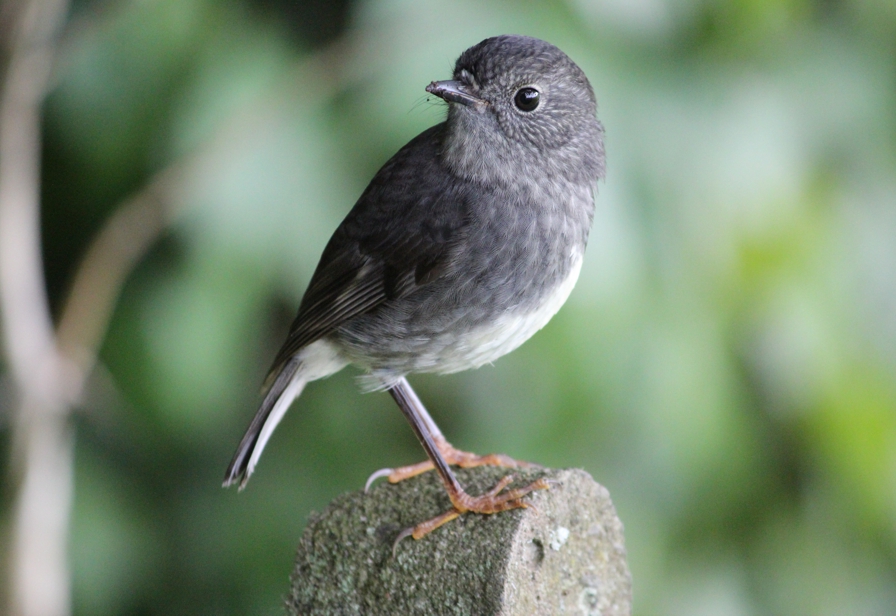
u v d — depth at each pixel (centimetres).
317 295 747
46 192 977
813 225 943
